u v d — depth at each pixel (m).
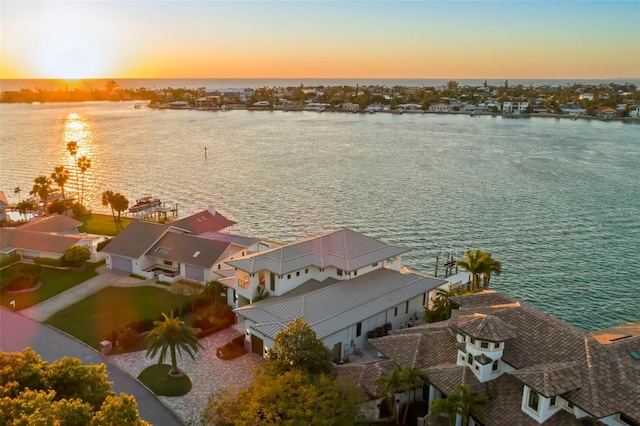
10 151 195.62
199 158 188.12
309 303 53.09
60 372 35.22
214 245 73.75
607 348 38.12
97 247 81.56
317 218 114.62
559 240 99.38
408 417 42.50
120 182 148.88
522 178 150.75
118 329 55.72
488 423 36.28
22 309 63.16
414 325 59.09
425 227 107.62
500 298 50.91
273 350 42.97
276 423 34.47
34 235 82.12
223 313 60.16
